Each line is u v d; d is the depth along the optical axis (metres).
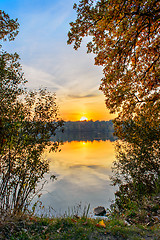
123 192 7.93
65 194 8.98
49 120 4.49
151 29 6.07
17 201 4.18
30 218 4.14
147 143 7.56
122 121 7.37
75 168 15.53
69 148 35.16
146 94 6.61
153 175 7.75
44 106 4.52
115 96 5.82
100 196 8.77
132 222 5.08
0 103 3.83
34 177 4.38
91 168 15.48
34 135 4.23
